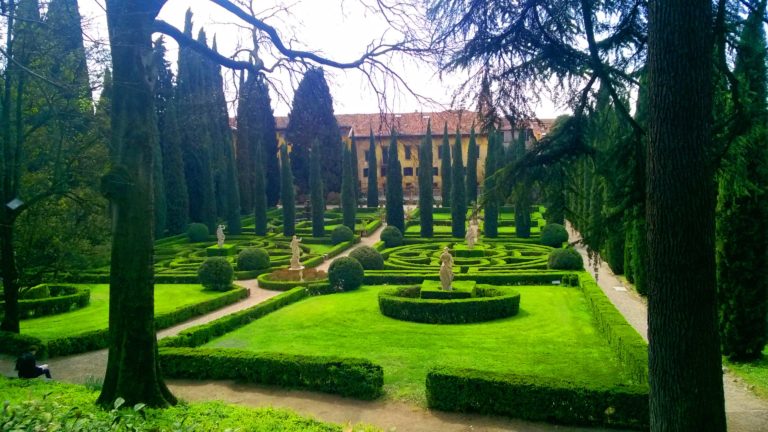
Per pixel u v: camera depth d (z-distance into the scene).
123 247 7.41
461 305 14.80
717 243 11.26
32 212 14.98
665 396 5.30
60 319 17.03
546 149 7.93
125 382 7.27
